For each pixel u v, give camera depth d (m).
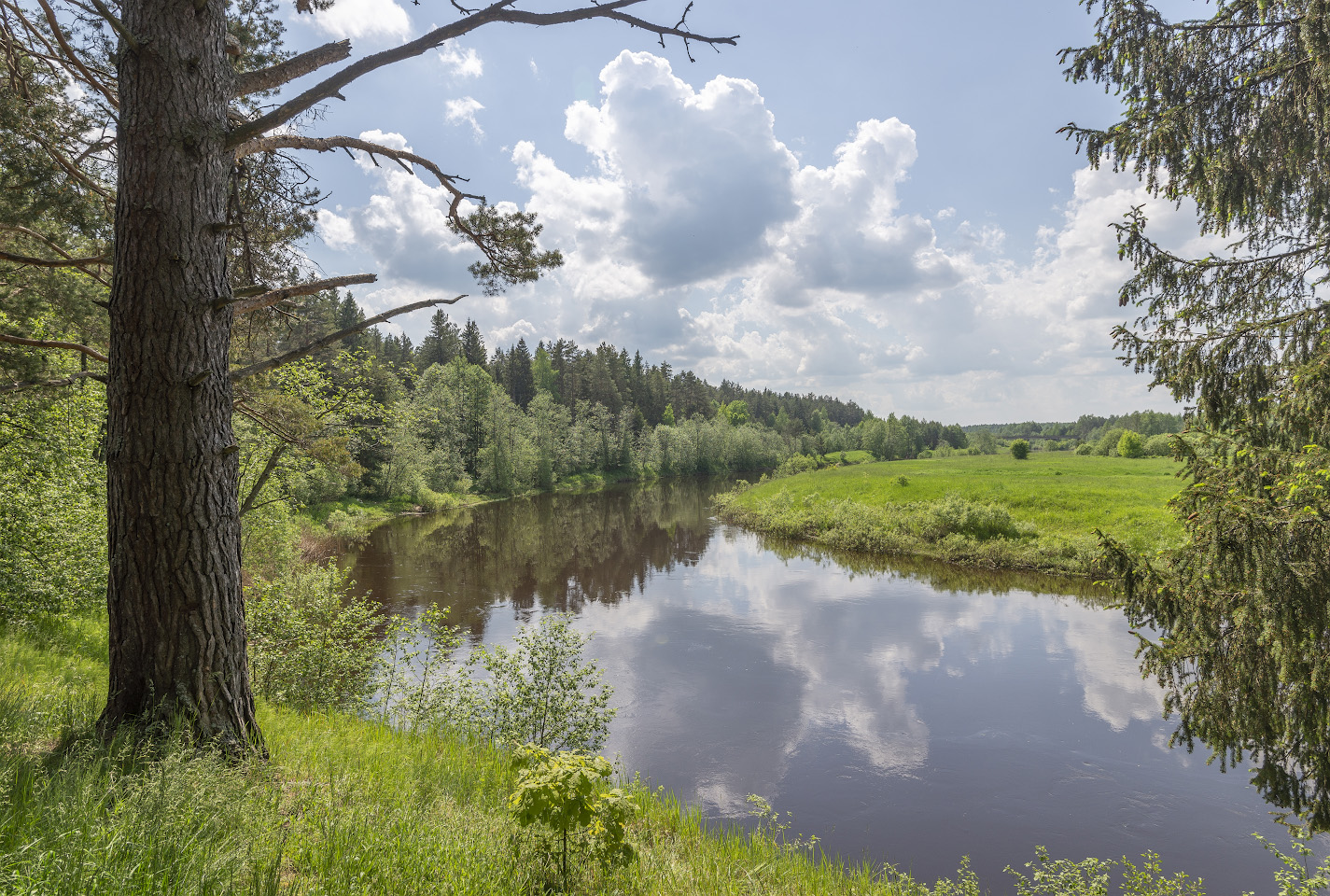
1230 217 6.33
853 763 10.92
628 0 5.13
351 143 5.97
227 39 4.75
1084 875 7.38
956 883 7.66
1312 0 4.98
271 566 17.66
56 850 2.29
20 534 8.59
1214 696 5.95
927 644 17.23
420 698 9.12
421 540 34.94
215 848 2.65
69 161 6.49
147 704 3.83
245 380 9.01
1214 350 6.05
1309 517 5.24
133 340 3.90
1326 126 5.45
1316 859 8.05
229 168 4.53
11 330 6.42
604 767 3.38
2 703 4.09
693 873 4.20
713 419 116.56
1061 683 14.44
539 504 56.06
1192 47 6.24
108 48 5.91
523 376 95.00
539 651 8.94
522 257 7.63
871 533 30.86
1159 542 22.80
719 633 18.39
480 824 3.92
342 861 2.90
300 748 5.05
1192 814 9.36
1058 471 49.38
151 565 3.88
